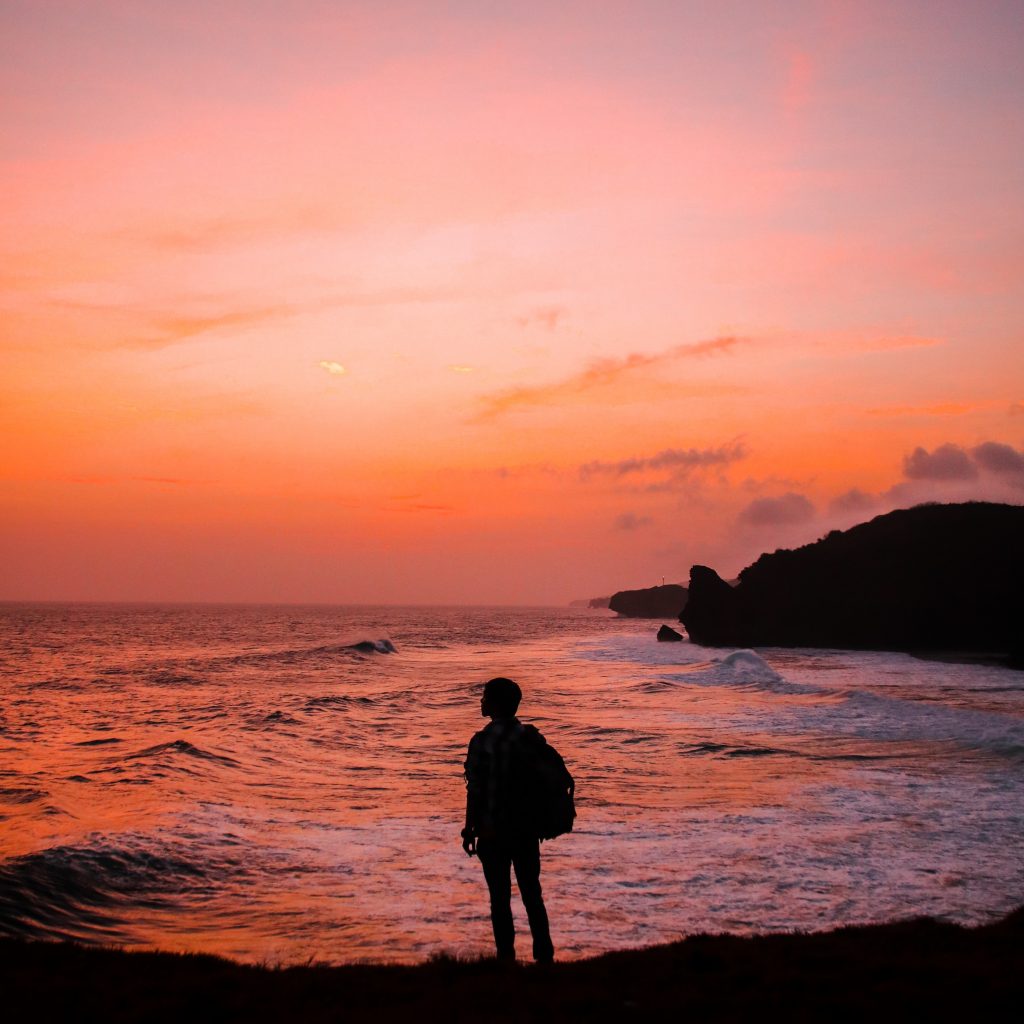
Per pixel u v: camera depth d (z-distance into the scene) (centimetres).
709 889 1073
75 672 5059
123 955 717
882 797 1625
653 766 1947
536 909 635
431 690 3966
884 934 755
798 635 8738
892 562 8712
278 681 4534
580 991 573
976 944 712
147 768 1827
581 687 4116
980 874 1145
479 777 618
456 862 1189
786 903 1022
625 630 14762
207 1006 565
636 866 1170
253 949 859
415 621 18050
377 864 1176
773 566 9312
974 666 6159
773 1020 512
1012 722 2645
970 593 8106
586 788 1691
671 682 4375
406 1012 542
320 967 697
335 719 2812
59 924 909
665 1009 534
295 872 1134
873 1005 532
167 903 1006
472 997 568
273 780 1775
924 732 2492
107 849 1169
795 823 1416
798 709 3098
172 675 4866
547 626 16388
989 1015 514
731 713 3000
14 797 1564
